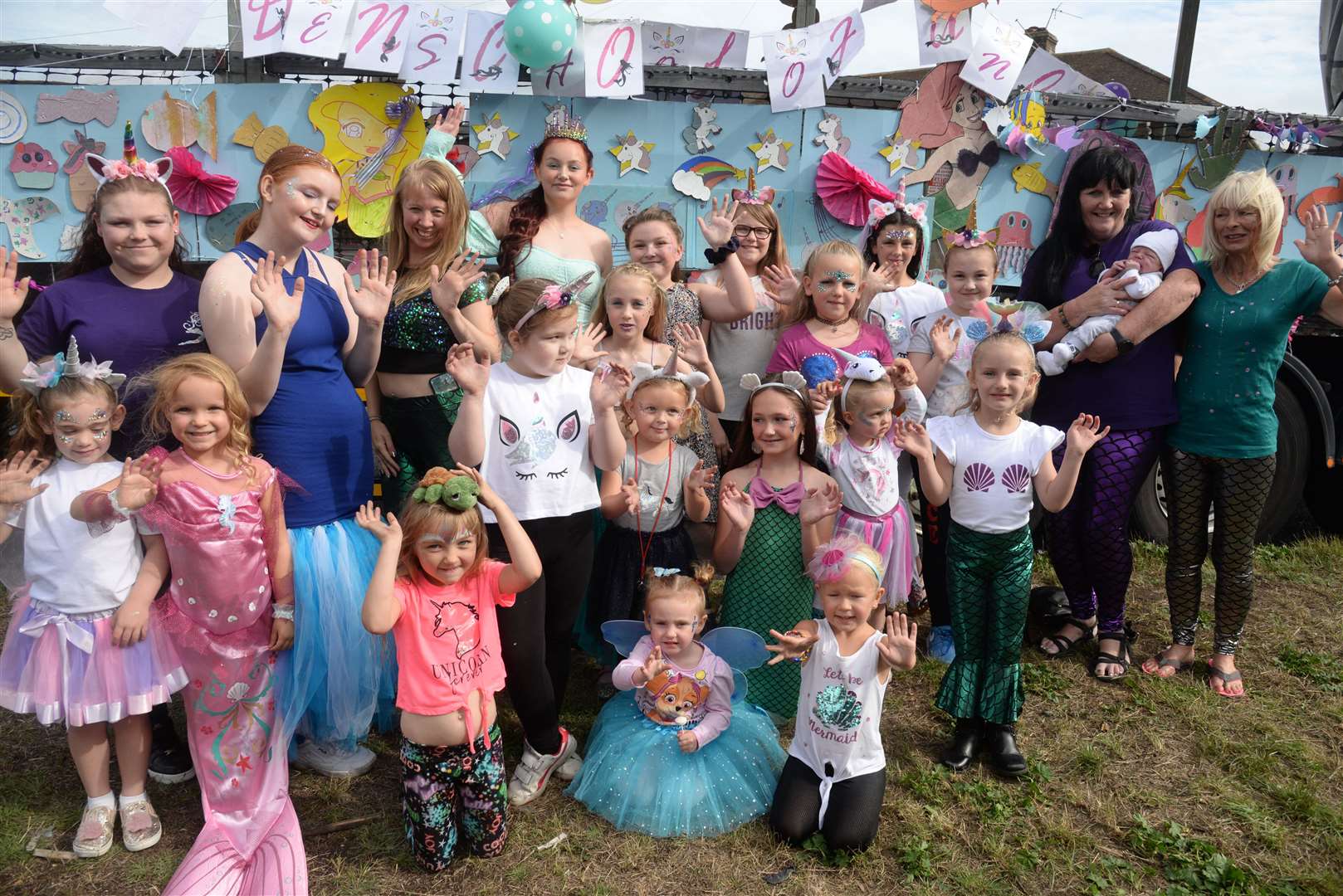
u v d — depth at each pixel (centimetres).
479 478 271
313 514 299
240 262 284
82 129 392
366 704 309
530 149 424
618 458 307
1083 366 382
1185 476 377
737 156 450
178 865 271
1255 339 357
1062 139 475
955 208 474
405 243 343
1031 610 438
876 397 342
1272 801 308
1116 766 327
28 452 272
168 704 345
